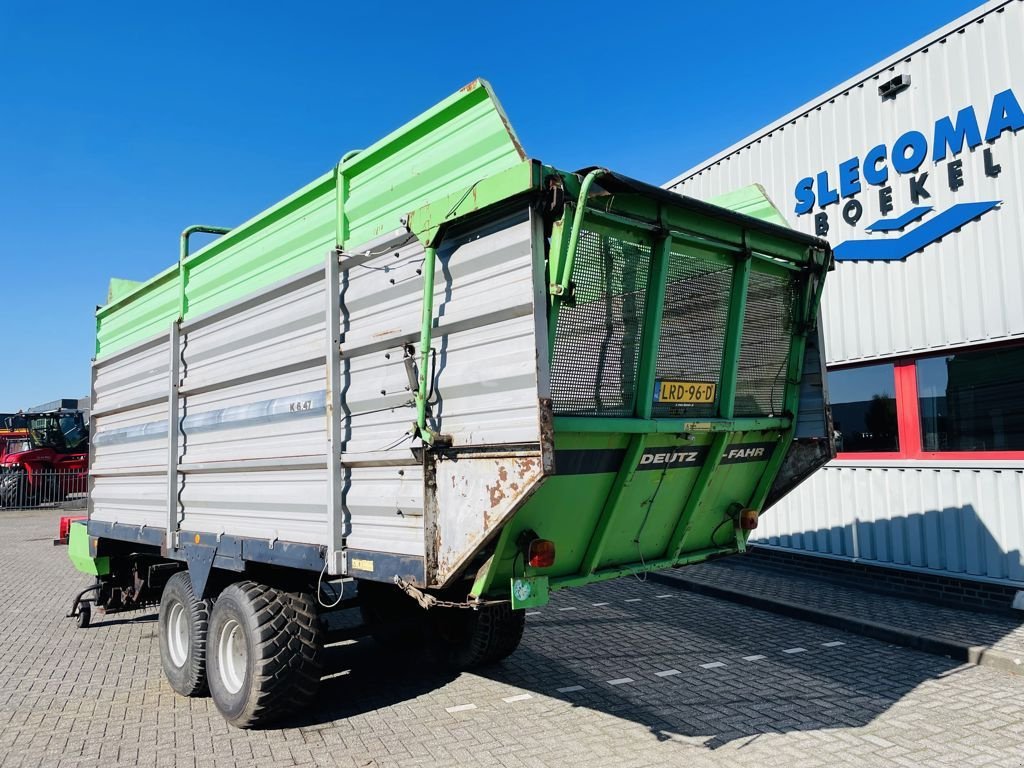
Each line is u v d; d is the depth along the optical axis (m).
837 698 4.94
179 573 5.49
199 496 5.20
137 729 4.62
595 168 3.19
